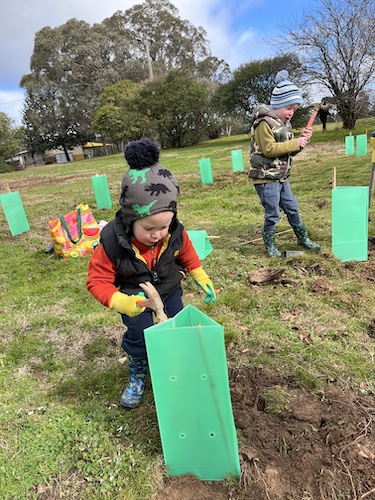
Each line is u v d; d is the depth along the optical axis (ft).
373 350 7.73
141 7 164.14
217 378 4.65
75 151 186.70
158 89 102.37
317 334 8.42
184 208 22.12
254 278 11.23
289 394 6.59
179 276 6.69
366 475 5.15
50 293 12.73
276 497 5.02
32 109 163.22
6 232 21.50
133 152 5.37
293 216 12.98
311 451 5.51
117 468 5.68
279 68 72.90
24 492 5.50
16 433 6.58
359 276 11.03
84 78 159.94
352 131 65.10
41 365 8.57
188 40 166.20
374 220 15.11
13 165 151.33
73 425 6.59
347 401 6.35
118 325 9.95
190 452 5.21
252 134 12.19
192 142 102.63
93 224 16.12
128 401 6.80
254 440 5.77
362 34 60.54
